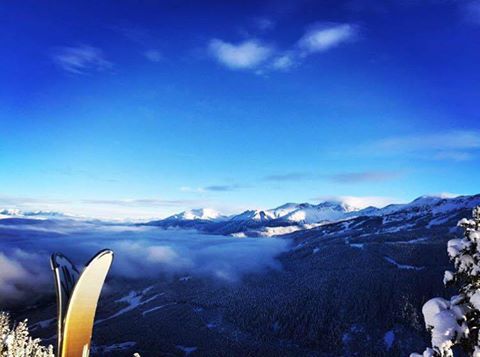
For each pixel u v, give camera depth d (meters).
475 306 8.38
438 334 8.70
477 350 8.32
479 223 8.86
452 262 9.24
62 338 10.20
